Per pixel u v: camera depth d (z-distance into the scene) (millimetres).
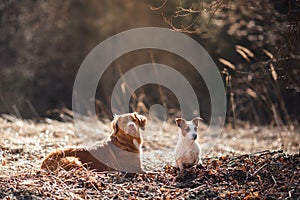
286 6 12516
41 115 20188
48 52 22984
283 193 6195
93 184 6676
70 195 6348
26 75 22078
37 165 7871
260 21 13914
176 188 6609
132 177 7141
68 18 23203
